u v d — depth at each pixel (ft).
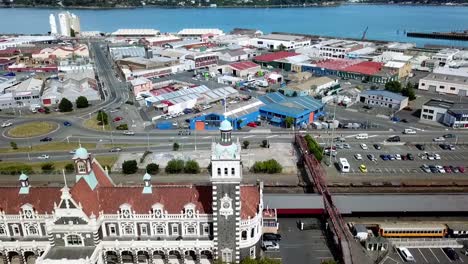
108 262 387.55
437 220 470.39
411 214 477.77
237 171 347.56
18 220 379.96
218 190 355.36
